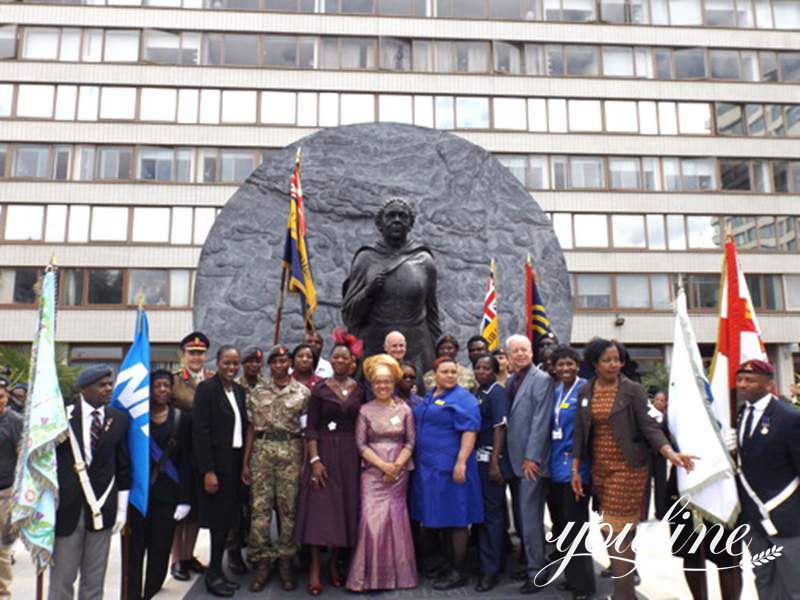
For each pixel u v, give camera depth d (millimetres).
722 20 28734
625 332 26344
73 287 25047
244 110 25906
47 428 3875
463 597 4895
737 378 4215
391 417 5117
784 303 27125
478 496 5098
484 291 10414
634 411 4371
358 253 7336
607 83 27500
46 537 3781
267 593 5012
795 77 28688
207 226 25500
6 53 26000
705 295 26906
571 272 26547
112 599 5281
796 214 27562
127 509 4516
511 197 10859
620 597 4277
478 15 27500
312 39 26547
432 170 10859
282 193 10555
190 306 25141
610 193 27031
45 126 25594
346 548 5594
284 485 5129
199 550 7258
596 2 28141
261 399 5258
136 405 4363
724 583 4484
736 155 27688
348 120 26047
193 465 5070
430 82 26547
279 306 7891
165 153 25781
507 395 5363
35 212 25312
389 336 5750
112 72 25875
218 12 26328
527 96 27016
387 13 26953
